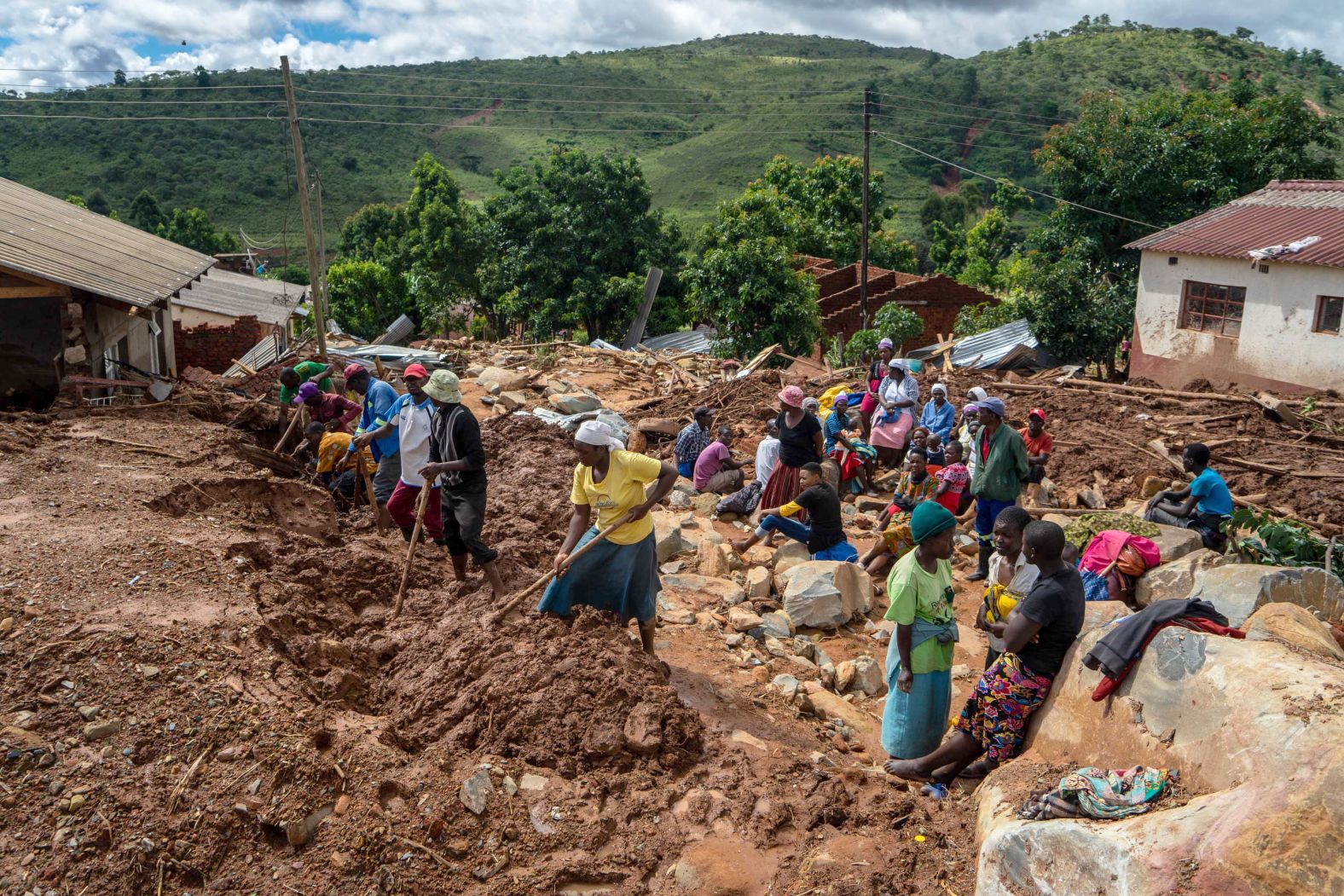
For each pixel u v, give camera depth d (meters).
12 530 6.52
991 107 126.31
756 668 6.72
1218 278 18.75
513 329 41.66
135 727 4.42
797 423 9.69
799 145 123.38
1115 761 4.26
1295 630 4.93
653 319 39.16
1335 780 3.20
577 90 178.00
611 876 4.23
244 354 24.58
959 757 5.22
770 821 4.61
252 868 3.97
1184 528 9.10
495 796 4.53
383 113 137.25
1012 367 24.55
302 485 8.92
